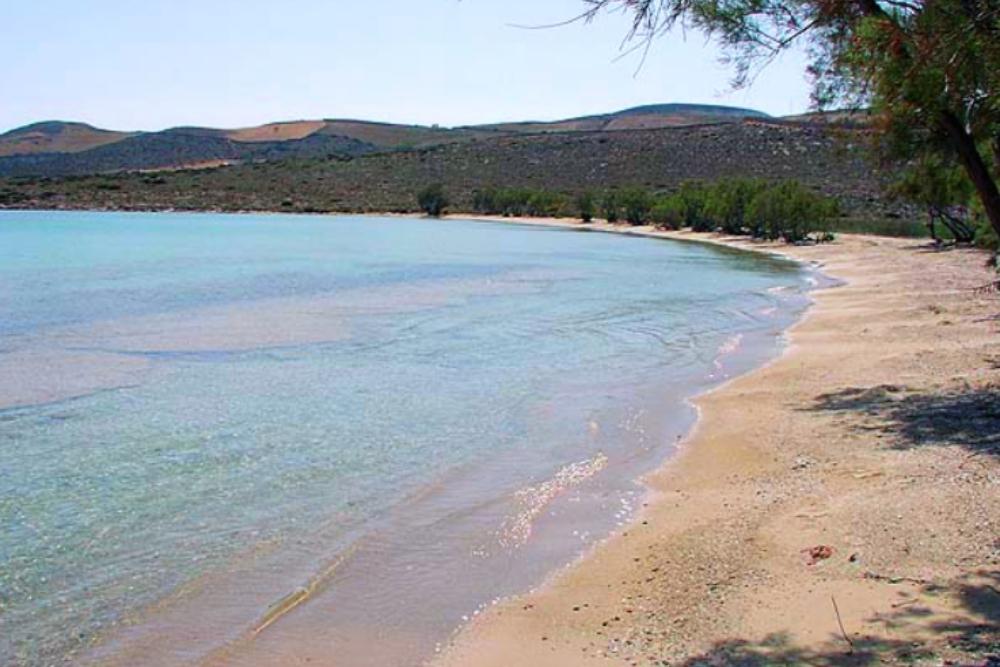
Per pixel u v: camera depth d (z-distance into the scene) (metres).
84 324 23.41
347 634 7.18
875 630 6.45
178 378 16.70
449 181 112.12
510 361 18.50
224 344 20.45
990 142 9.96
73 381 16.39
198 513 9.82
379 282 34.34
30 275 36.22
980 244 41.50
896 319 21.97
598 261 44.38
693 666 6.28
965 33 7.06
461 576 8.20
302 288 32.09
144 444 12.39
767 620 6.82
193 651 6.96
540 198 92.25
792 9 9.32
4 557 8.65
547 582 8.00
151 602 7.76
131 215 95.44
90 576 8.27
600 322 23.98
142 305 27.23
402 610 7.56
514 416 13.93
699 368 17.50
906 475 9.77
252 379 16.64
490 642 6.96
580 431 13.02
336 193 109.56
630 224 78.25
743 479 10.41
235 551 8.81
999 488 9.04
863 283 31.73
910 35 7.63
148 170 141.62
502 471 11.24
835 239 53.16
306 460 11.71
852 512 8.76
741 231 62.91
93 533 9.25
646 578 7.89
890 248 45.75
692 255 48.09
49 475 11.05
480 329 22.80
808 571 7.59
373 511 9.88
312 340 21.05
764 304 27.38
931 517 8.41
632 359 18.64
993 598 6.76
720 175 98.75
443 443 12.48
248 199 107.00
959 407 12.67
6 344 20.36
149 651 6.96
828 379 15.39
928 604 6.77
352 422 13.59
